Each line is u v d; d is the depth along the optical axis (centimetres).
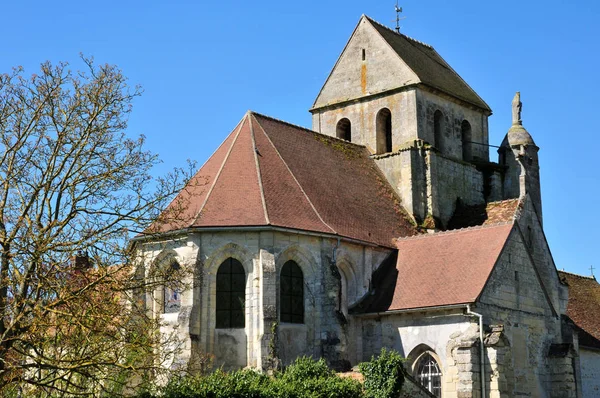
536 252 6397
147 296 5319
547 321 5841
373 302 5653
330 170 6281
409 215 6650
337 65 7381
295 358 5250
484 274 5372
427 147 6762
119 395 3469
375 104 7088
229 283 5222
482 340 5122
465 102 7369
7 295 3566
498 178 7425
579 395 6194
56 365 3319
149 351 3609
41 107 3844
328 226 5531
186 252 5234
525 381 5516
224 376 4122
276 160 5809
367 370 4578
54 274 3416
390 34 7444
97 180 3738
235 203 5325
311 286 5391
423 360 5391
